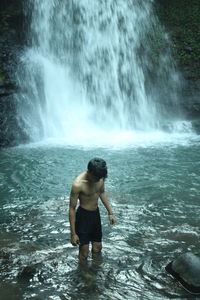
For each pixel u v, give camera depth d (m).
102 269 5.81
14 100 15.70
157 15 22.20
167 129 17.64
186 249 6.41
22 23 19.31
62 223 7.57
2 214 8.12
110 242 6.66
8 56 16.69
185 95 19.14
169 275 5.61
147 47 20.62
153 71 19.84
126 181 10.19
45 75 17.83
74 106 18.64
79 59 19.86
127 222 7.51
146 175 10.70
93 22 20.61
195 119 18.64
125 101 19.59
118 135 16.92
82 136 16.78
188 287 5.29
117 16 21.17
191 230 7.13
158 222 7.51
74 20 20.34
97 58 20.19
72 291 5.30
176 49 20.44
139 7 21.83
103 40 20.52
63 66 19.28
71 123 17.77
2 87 15.52
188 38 20.92
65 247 6.53
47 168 11.62
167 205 8.41
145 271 5.75
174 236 6.89
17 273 5.73
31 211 8.27
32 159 12.71
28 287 5.39
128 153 13.36
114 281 5.52
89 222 5.87
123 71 20.02
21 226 7.45
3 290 5.32
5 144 14.62
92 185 5.71
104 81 19.83
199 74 19.44
